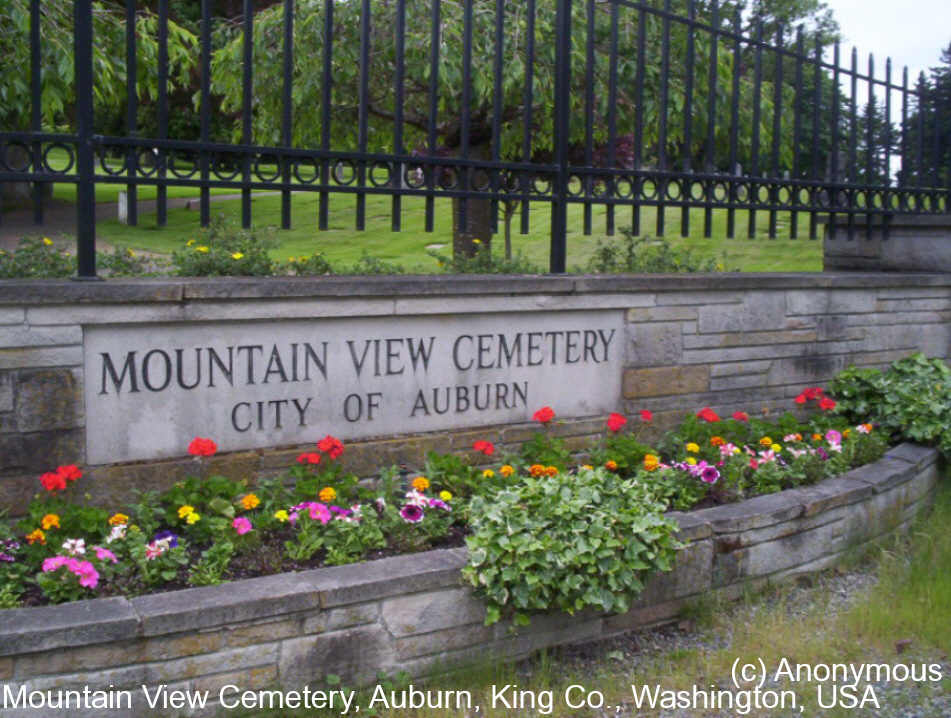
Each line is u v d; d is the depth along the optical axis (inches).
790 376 231.3
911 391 227.8
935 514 211.5
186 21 398.0
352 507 155.9
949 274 258.7
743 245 502.6
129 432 153.4
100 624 113.9
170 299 151.7
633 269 276.4
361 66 175.6
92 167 153.2
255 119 349.1
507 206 291.6
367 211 776.9
